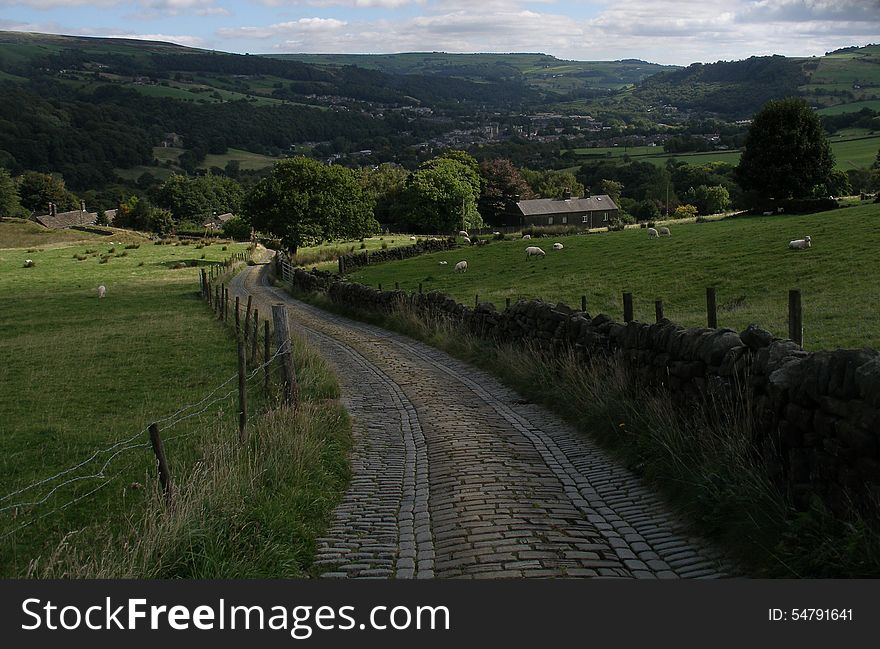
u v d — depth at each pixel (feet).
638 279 106.83
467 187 339.77
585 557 21.57
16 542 24.98
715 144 620.08
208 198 570.87
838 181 299.17
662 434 29.12
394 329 90.02
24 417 47.01
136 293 158.20
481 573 20.79
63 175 638.12
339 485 29.96
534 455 33.01
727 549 21.34
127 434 40.34
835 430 19.54
